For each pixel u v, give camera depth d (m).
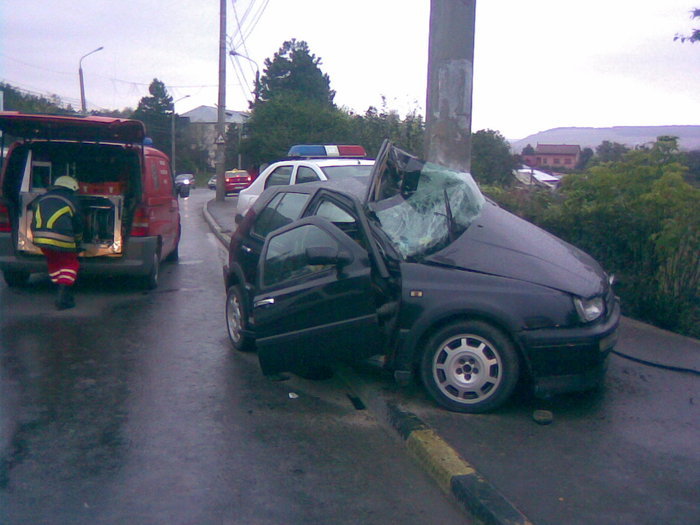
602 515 4.15
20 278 10.55
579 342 5.41
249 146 29.91
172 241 12.50
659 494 4.41
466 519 4.29
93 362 7.21
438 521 4.27
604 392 6.12
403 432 5.33
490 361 5.58
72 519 4.22
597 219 8.71
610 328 5.62
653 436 5.27
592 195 9.30
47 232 8.95
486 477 4.59
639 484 4.54
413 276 5.69
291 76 56.31
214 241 17.53
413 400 5.90
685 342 7.45
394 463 5.03
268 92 54.47
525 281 5.57
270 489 4.62
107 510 4.33
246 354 7.59
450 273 5.67
